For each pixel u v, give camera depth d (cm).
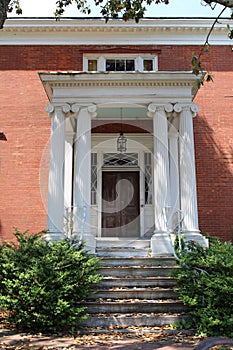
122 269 783
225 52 1231
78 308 630
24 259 682
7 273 658
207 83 1204
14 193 1130
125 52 1230
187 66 1220
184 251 796
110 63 1255
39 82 1202
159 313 668
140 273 782
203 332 604
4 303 634
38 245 729
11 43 1228
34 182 1137
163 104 945
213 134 1172
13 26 1219
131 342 562
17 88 1196
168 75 938
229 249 752
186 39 1238
